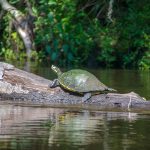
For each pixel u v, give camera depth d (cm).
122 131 1127
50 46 3212
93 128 1154
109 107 1458
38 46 3319
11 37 3456
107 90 1483
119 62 3103
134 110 1420
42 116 1296
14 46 3447
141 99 1489
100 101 1482
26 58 3372
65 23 3234
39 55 3288
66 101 1511
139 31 3166
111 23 3266
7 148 966
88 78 1495
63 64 3116
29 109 1409
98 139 1047
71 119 1260
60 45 3188
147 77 2383
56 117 1286
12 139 1036
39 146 983
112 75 2462
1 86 1565
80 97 1503
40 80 1585
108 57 3070
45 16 3319
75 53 3144
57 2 3325
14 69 1592
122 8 3366
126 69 2903
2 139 1034
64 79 1509
